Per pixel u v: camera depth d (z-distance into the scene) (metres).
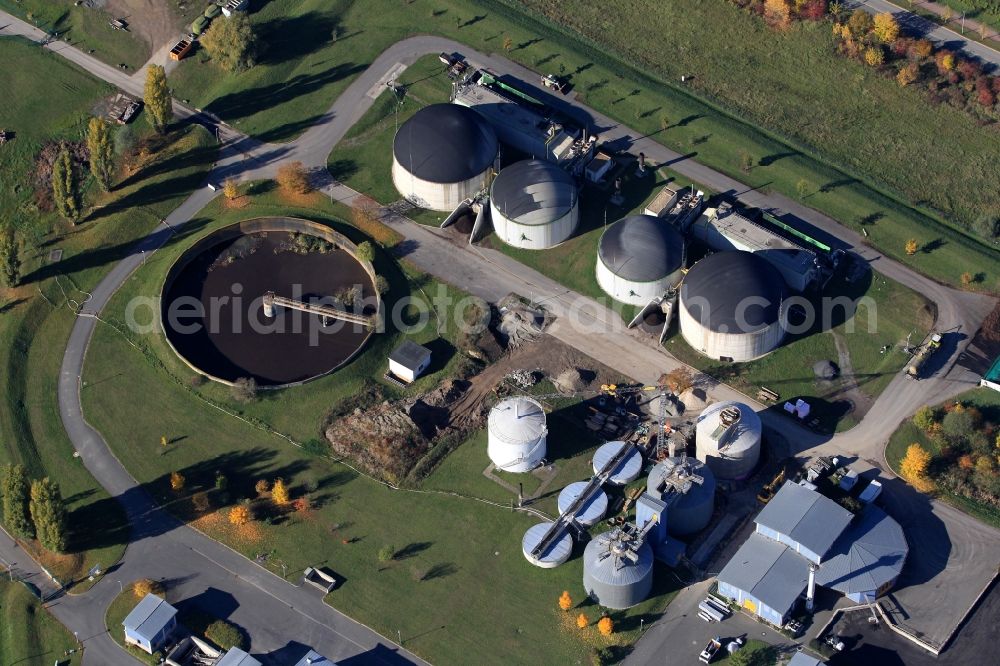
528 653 196.88
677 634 197.75
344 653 197.75
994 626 197.50
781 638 196.50
